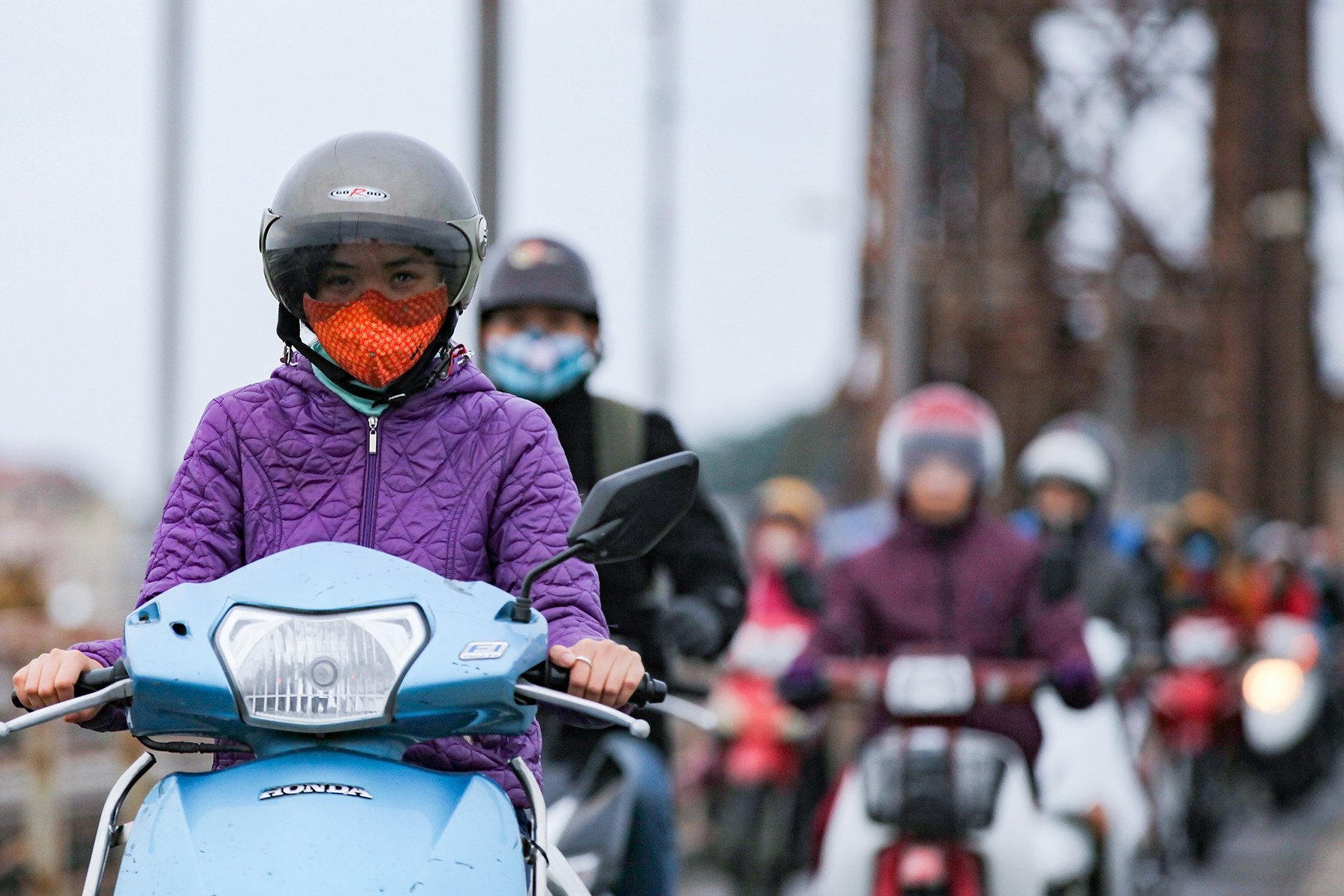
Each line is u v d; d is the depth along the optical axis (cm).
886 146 5125
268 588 890
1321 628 4922
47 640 2538
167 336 4444
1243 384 8144
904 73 4909
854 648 1994
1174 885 3241
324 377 1028
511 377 1644
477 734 924
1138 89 7494
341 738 884
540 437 1038
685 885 3098
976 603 1977
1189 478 9306
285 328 1030
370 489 1012
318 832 833
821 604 2873
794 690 1941
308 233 990
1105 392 7969
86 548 4525
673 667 1748
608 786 1487
